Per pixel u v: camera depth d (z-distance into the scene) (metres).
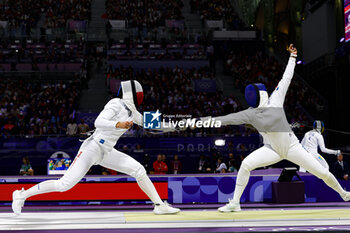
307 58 41.38
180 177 11.95
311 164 9.44
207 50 46.38
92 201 11.67
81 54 44.62
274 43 49.12
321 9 37.44
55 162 16.38
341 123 31.64
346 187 12.76
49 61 42.12
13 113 29.77
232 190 12.01
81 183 11.70
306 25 41.56
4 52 44.03
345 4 28.83
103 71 43.66
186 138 21.91
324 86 35.03
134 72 42.47
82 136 20.81
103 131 8.81
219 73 44.84
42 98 33.53
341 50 29.67
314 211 9.75
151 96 34.47
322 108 33.28
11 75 39.62
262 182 12.17
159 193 11.86
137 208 11.05
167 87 37.00
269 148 9.53
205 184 11.98
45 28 49.34
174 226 7.54
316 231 6.96
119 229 7.34
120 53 44.31
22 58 42.94
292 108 33.28
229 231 7.03
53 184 8.63
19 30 48.06
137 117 9.31
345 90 31.88
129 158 9.35
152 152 21.36
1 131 26.78
